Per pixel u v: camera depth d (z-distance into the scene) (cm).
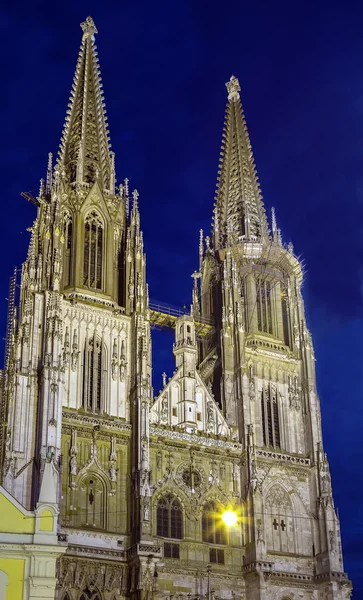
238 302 12031
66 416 9819
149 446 10206
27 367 9844
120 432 10075
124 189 12256
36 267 10525
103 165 12288
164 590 9581
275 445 11381
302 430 11675
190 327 11456
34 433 9512
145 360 10500
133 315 10900
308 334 12338
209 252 13475
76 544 9150
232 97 15088
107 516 9550
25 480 9219
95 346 10575
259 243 12756
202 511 10350
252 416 11300
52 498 7144
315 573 10638
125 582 9244
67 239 11288
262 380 11731
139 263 11312
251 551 10188
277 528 10781
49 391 9494
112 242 11500
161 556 9275
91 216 11569
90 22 13688
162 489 10156
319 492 11081
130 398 10400
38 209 11900
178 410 10862
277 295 12600
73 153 12256
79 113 12681
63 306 10575
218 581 10000
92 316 10719
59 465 9169
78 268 11012
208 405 11088
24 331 10050
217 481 10588
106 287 11112
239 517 10544
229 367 11612
